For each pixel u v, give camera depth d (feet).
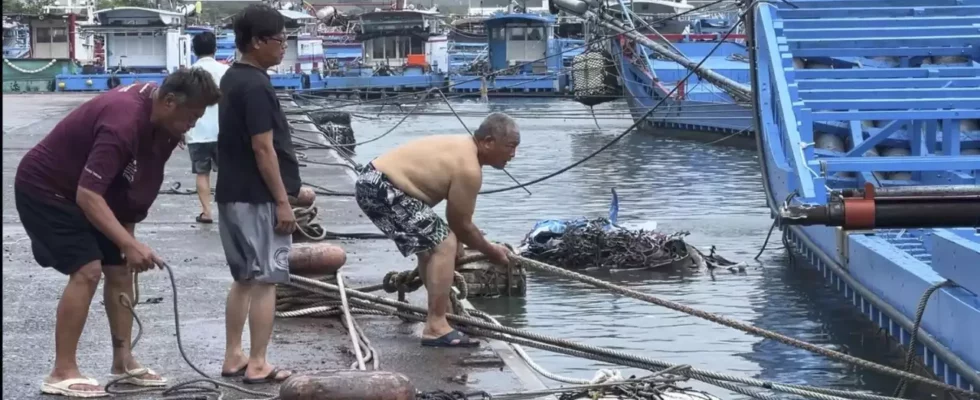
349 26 299.99
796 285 49.32
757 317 43.27
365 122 150.51
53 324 27.86
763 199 79.25
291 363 25.07
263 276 22.62
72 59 201.36
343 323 29.09
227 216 22.47
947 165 50.26
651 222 63.46
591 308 44.34
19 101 132.67
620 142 127.65
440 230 26.68
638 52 138.31
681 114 130.72
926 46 64.59
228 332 23.41
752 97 63.46
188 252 39.32
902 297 36.68
